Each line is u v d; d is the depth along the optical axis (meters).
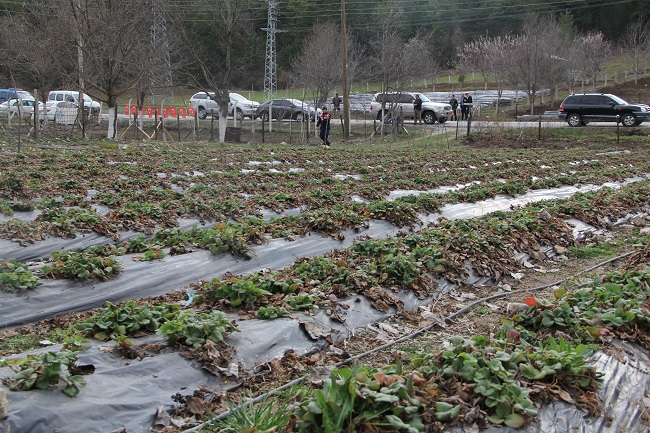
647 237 11.44
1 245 9.03
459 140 32.69
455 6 63.38
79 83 27.44
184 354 5.50
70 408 4.57
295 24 58.84
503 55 43.28
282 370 5.79
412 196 12.89
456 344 5.34
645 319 6.36
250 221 10.52
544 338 6.27
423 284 8.15
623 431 4.88
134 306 6.19
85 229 9.80
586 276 9.45
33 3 31.58
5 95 39.09
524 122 37.78
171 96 53.62
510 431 4.53
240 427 4.57
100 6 25.59
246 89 60.84
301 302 6.91
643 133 31.80
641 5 55.00
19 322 7.02
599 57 48.31
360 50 47.56
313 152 23.84
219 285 7.15
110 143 24.23
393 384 4.55
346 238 10.42
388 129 37.91
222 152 22.27
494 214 11.92
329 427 4.11
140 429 4.71
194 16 43.72
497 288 8.87
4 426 4.22
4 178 12.49
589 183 17.59
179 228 10.78
